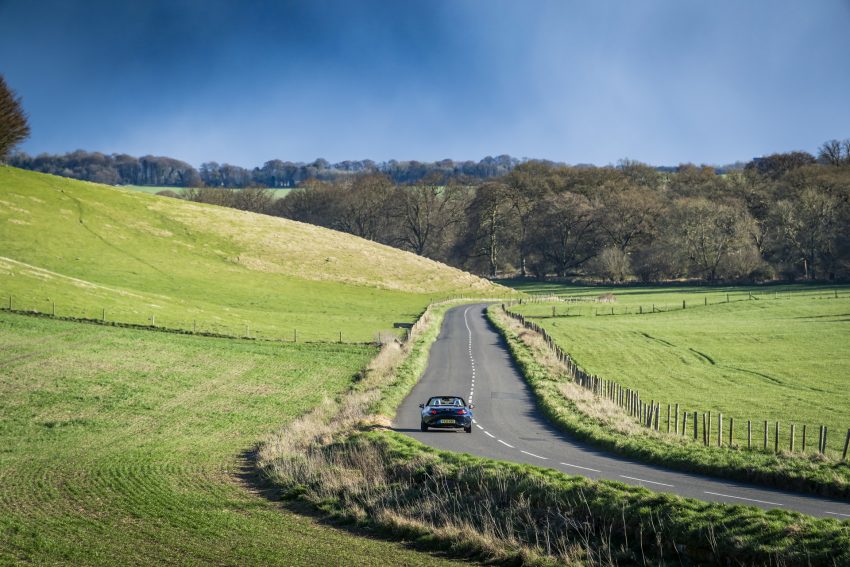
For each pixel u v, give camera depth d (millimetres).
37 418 41812
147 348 63562
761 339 82750
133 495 27047
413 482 26984
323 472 28984
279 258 138250
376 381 54969
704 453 29828
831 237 141875
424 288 139625
